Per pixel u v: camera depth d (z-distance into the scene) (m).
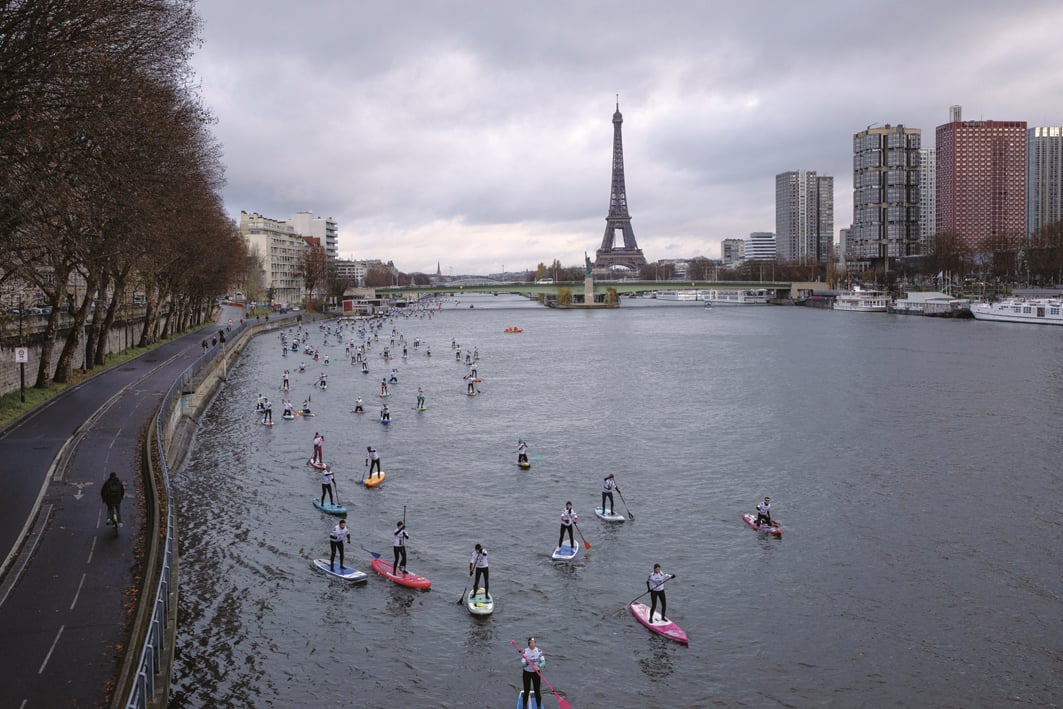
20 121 44.25
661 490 74.12
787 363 169.75
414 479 77.38
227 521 63.69
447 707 39.28
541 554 58.16
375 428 101.50
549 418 108.94
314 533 61.47
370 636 45.66
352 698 39.69
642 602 50.53
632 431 100.12
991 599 51.22
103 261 92.12
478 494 72.69
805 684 41.72
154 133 59.09
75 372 108.62
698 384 140.62
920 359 171.25
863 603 50.66
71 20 46.91
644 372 158.50
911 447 90.31
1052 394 123.44
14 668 32.28
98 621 36.16
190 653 43.28
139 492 53.75
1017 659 44.12
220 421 104.69
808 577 54.50
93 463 60.66
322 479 67.50
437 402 122.38
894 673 42.75
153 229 76.12
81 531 46.59
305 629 46.19
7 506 50.19
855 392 128.75
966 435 96.06
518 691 40.72
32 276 79.38
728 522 65.25
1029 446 90.12
